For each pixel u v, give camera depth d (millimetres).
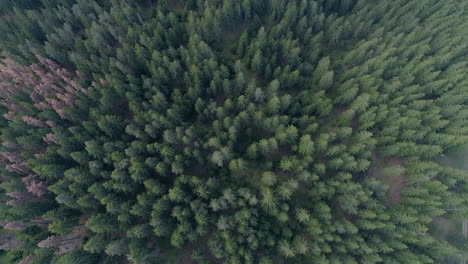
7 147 46500
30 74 54062
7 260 46875
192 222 42688
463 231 48250
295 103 48656
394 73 53312
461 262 46000
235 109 49625
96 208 43750
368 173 48438
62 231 40188
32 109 50156
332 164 44375
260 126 48844
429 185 43594
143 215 40875
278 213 42000
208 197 42875
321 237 39938
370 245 40438
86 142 41469
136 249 38875
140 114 46688
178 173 44500
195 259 42375
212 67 50656
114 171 40375
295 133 44625
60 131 45812
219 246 39375
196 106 48719
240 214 40969
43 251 40969
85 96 50594
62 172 43844
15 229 44094
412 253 40312
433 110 47625
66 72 53625
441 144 47438
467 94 49406
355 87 47875
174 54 53031
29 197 44031
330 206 45250
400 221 41438
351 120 51062
